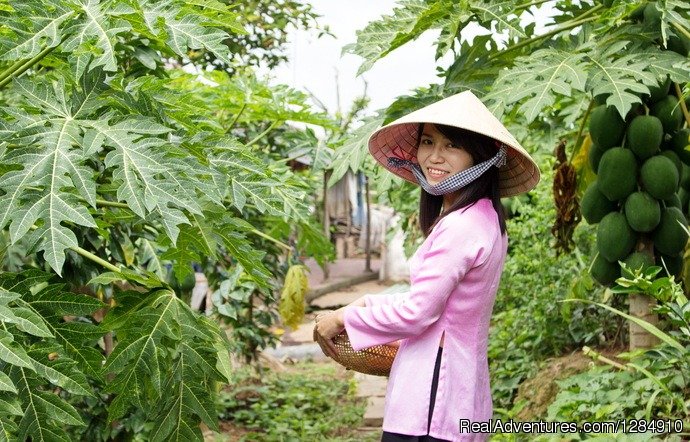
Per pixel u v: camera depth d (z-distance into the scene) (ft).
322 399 25.36
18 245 13.25
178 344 9.68
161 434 9.59
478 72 14.37
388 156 10.94
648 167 13.60
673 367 12.91
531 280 20.52
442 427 9.17
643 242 14.14
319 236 18.92
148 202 8.20
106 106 9.32
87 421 14.38
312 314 41.70
